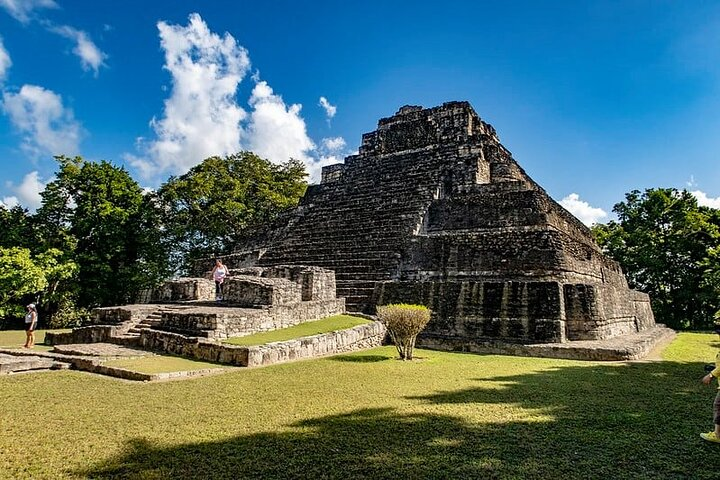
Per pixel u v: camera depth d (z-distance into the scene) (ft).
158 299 56.18
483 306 45.78
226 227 98.12
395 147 86.53
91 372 28.60
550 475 12.96
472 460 13.99
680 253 97.76
